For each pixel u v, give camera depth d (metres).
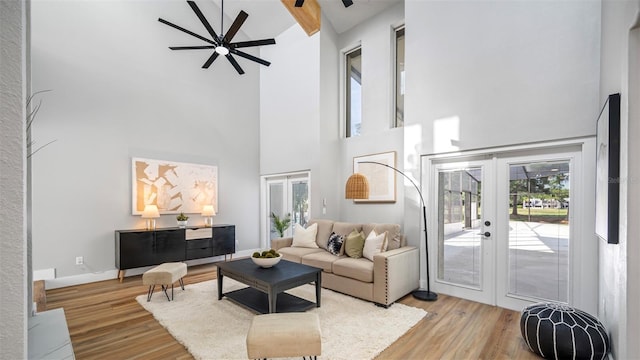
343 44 5.80
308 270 3.25
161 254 4.69
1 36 0.56
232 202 6.18
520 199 3.32
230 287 4.04
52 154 4.13
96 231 4.45
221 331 2.67
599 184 2.40
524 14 3.26
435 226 3.99
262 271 3.22
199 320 2.91
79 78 4.38
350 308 3.24
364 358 2.25
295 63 5.94
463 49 3.71
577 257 2.92
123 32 4.82
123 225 4.71
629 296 1.73
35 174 4.00
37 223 4.00
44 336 1.42
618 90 2.08
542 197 3.17
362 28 5.48
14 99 0.57
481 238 3.58
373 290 3.37
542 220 3.16
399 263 3.50
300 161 5.77
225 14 6.09
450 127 3.78
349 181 4.23
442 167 3.95
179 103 5.45
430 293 3.75
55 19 4.20
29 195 1.56
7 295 0.56
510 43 3.34
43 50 4.09
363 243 4.03
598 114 2.77
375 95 5.23
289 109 6.04
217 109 6.00
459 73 3.73
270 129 6.47
